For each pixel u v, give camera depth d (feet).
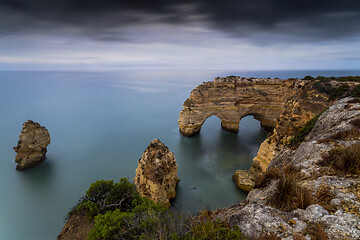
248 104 214.90
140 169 96.22
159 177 90.17
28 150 153.38
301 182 26.25
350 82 111.34
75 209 51.16
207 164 156.87
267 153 115.34
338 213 18.40
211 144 198.90
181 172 143.33
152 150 96.78
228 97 212.64
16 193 125.80
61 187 133.28
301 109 107.65
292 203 21.83
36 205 116.57
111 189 56.70
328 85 106.73
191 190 119.24
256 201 23.29
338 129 39.24
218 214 30.17
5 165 157.69
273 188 25.57
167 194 100.99
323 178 24.68
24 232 99.14
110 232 35.35
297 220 18.86
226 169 147.74
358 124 37.42
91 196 55.77
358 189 21.50
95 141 209.67
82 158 171.53
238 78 219.00
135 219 34.88
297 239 16.42
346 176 24.35
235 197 112.27
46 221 105.91
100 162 165.17
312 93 108.06
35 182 137.59
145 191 90.58
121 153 181.98
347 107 47.26
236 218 21.43
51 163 162.09
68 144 200.13
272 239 17.02
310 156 33.30
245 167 150.51
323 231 16.35
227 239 18.61
